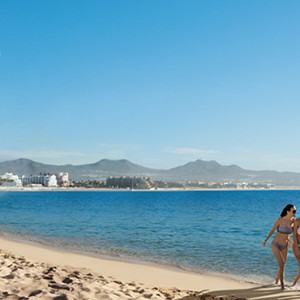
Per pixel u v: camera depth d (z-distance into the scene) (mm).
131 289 8758
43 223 33188
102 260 14727
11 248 17625
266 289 10125
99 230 27281
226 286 10602
